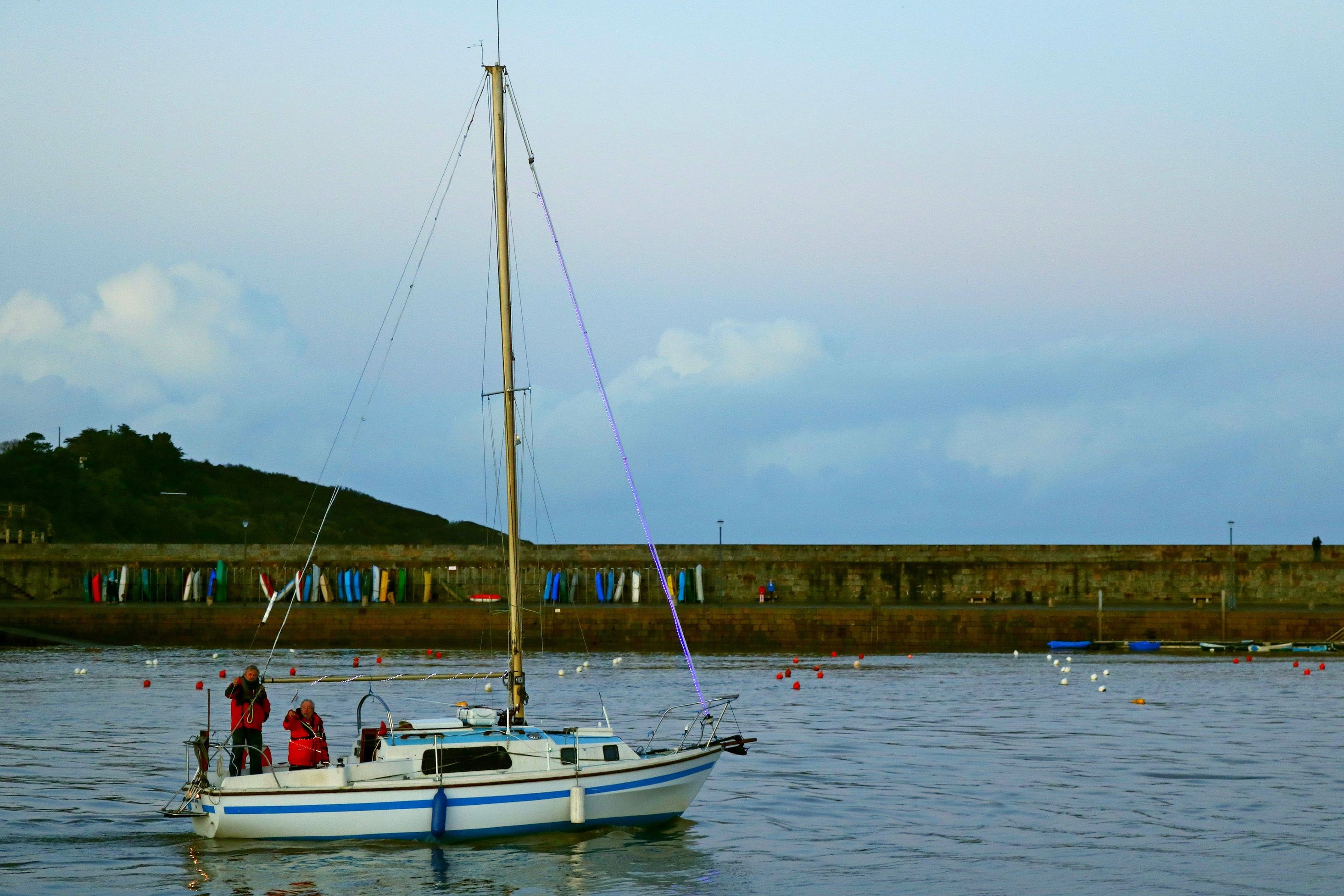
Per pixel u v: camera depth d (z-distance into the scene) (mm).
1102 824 24359
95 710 41812
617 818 22500
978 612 72375
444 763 21812
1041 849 22203
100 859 20906
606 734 23641
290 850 21250
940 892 19484
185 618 71625
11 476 135125
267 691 48062
